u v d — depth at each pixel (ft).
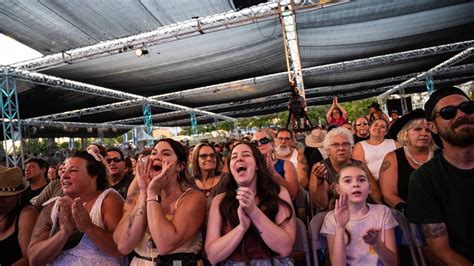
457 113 5.44
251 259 6.58
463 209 5.46
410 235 7.45
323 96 74.84
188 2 23.30
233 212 6.86
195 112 76.38
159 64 36.86
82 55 30.81
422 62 51.75
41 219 7.75
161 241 6.46
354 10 28.78
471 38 40.70
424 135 8.84
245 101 69.36
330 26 32.19
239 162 7.04
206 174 12.56
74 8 21.88
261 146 10.92
